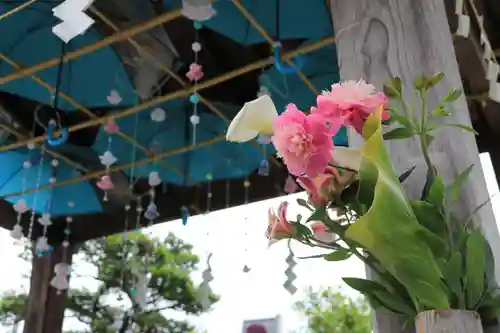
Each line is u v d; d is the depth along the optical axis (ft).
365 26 3.60
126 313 17.79
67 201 11.56
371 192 2.17
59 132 8.71
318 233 2.37
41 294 12.03
